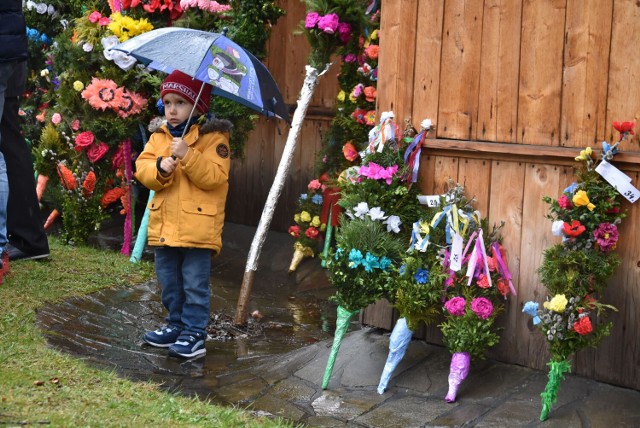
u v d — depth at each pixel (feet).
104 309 19.20
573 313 13.38
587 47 14.19
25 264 21.36
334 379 15.47
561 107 14.51
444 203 15.31
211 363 16.63
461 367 14.35
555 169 14.53
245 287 19.47
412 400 14.49
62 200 25.57
